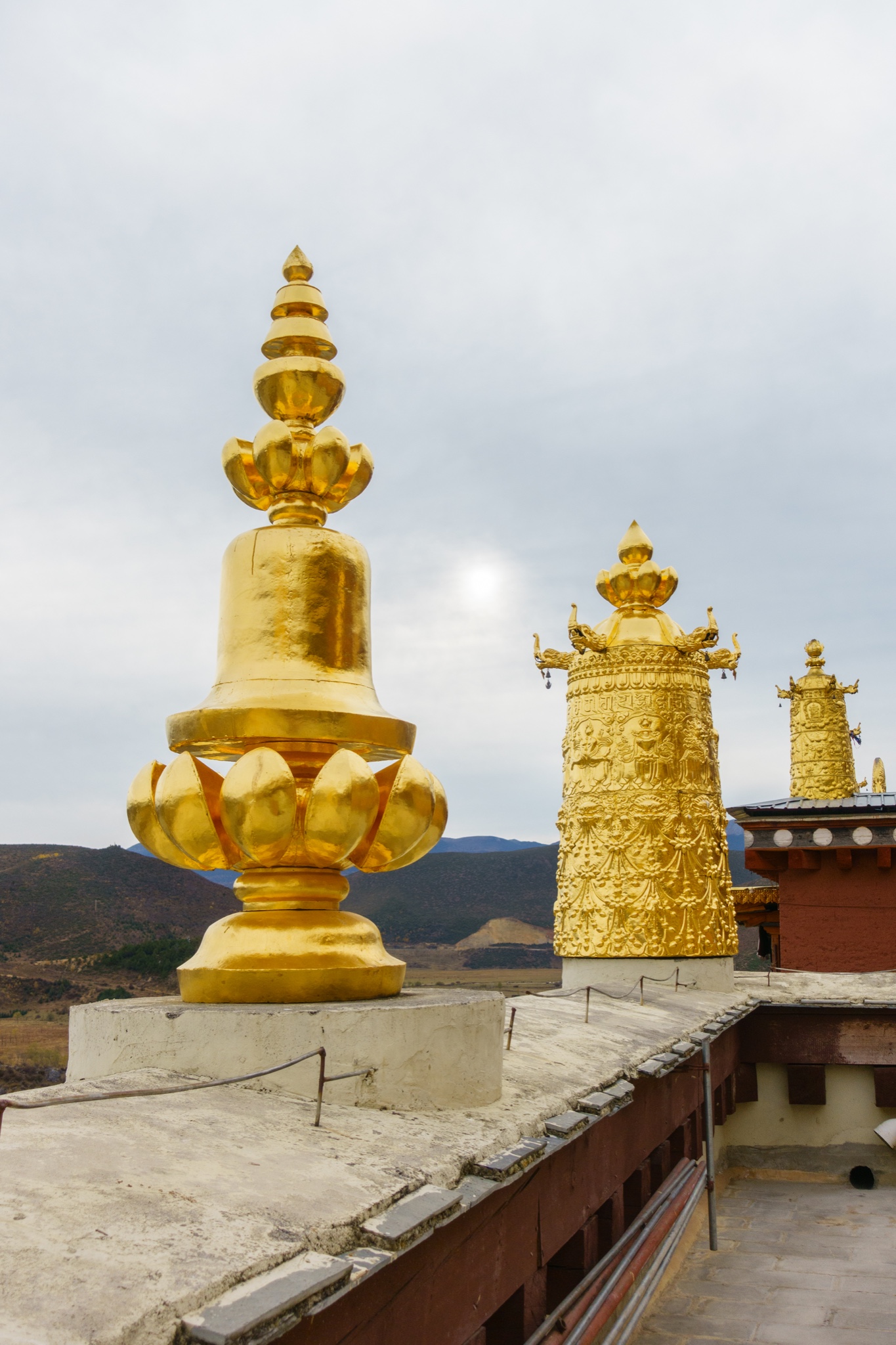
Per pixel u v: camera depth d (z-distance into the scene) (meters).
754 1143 15.92
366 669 7.02
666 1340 8.95
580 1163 7.24
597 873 15.01
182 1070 5.43
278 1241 3.42
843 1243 11.92
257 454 7.15
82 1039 5.83
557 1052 7.99
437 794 6.63
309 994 5.88
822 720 26.88
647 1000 12.67
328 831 5.91
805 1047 15.80
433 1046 5.58
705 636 15.20
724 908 15.27
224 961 5.98
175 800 6.07
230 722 6.32
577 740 15.66
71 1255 3.05
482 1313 5.32
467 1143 5.02
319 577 6.77
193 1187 3.72
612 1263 7.80
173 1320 2.89
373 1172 4.32
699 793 15.22
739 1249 11.63
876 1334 9.00
